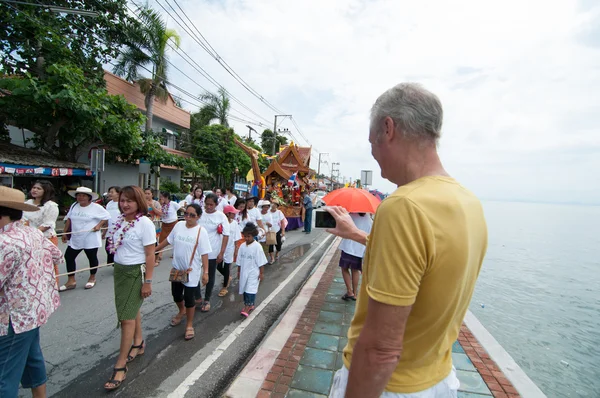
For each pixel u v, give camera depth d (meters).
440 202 1.06
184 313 4.82
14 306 2.32
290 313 5.07
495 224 39.78
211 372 3.60
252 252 5.11
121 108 13.23
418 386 1.18
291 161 16.59
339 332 4.40
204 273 4.45
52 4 11.84
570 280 11.90
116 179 17.38
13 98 10.86
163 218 8.13
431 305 1.08
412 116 1.18
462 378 3.34
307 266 8.58
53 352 3.87
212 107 25.50
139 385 3.33
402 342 1.13
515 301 9.19
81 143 13.55
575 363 5.42
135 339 3.86
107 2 13.08
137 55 15.76
